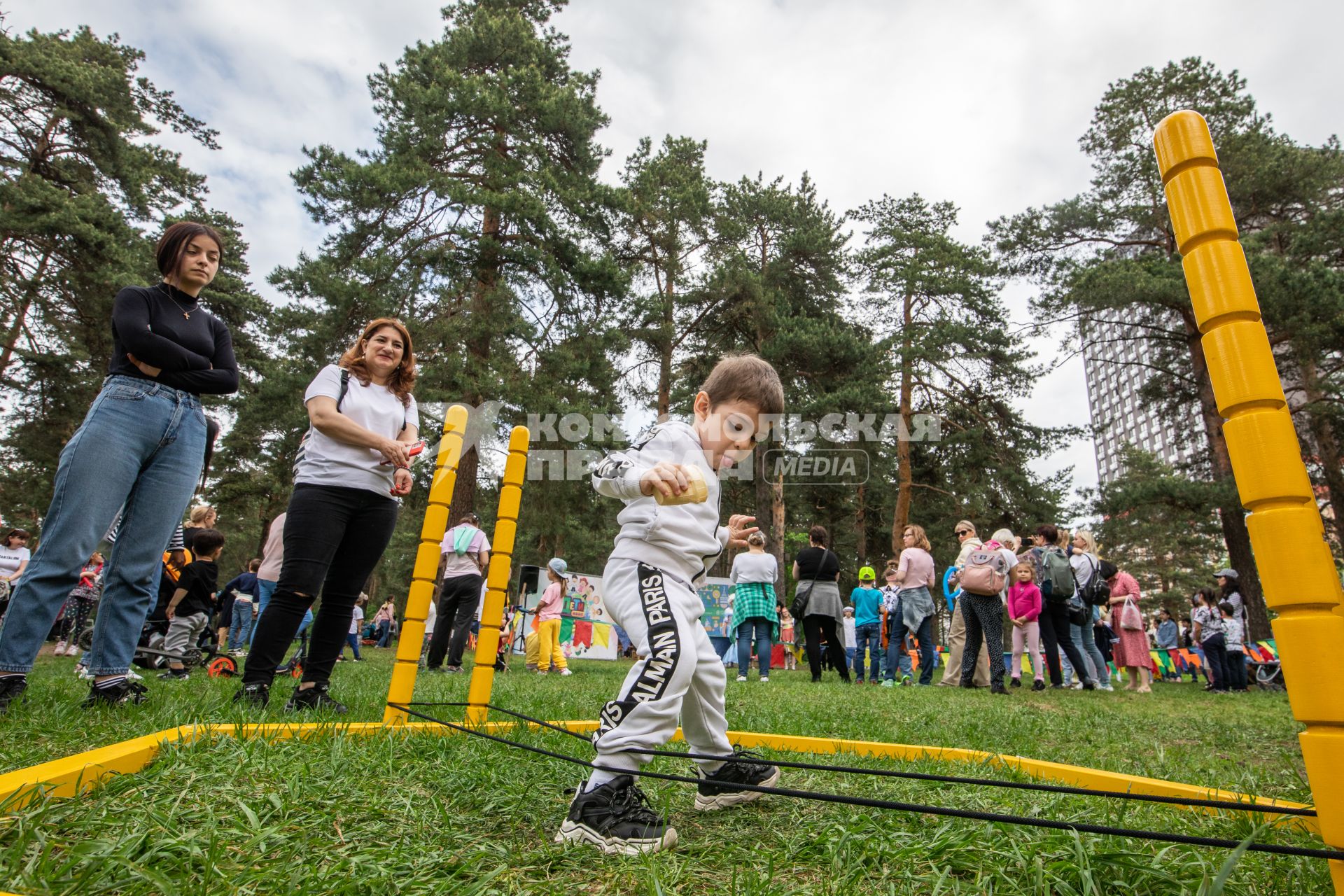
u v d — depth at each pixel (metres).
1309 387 20.78
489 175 19.30
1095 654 8.73
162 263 3.31
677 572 2.06
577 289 19.72
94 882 1.20
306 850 1.47
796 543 33.62
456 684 5.64
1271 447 1.12
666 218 24.50
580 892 1.40
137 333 3.05
